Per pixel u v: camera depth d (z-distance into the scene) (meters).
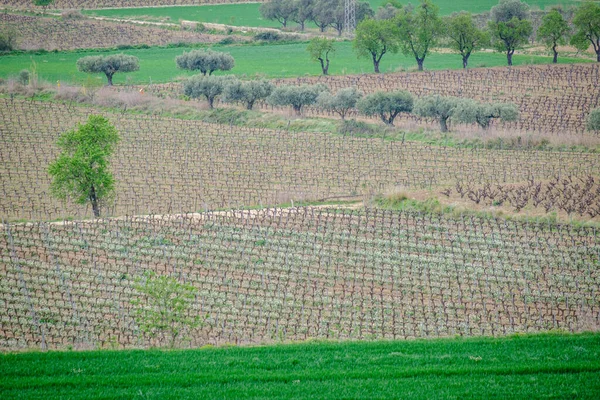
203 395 76.00
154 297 105.88
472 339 98.19
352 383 78.88
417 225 145.75
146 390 77.50
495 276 125.00
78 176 156.75
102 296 118.75
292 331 108.38
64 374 81.88
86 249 134.75
